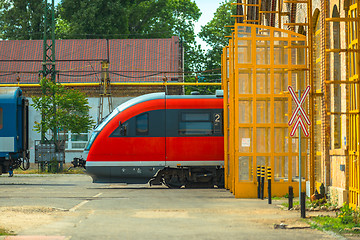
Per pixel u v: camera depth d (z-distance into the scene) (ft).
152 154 130.11
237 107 106.11
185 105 131.34
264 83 106.63
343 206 80.89
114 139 130.52
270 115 106.63
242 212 81.05
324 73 92.02
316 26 102.89
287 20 120.06
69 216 76.48
